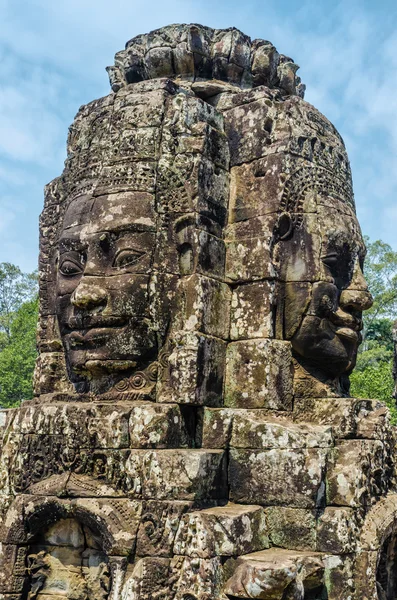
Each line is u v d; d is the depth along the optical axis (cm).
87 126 624
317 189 592
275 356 550
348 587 493
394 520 561
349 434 554
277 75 704
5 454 591
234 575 457
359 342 608
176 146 573
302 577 469
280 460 514
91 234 564
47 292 665
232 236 585
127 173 570
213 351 545
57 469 530
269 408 539
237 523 475
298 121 603
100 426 516
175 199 563
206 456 502
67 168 642
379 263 2797
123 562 479
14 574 524
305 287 568
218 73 668
